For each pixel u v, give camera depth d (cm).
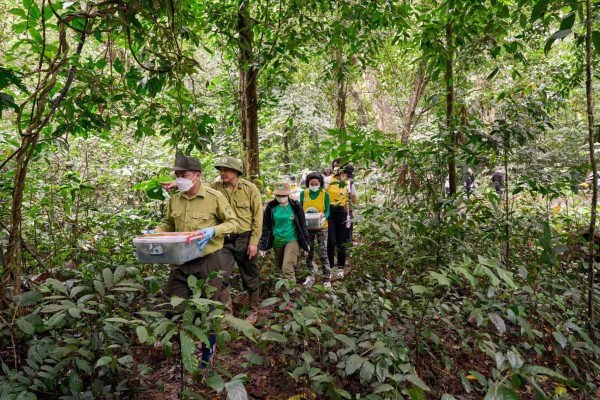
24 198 430
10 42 563
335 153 401
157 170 579
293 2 487
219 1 524
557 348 259
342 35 525
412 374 210
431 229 371
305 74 979
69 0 259
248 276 409
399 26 500
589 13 273
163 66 296
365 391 258
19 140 437
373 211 379
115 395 240
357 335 293
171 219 323
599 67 460
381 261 436
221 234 304
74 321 265
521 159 425
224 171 396
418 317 314
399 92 891
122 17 259
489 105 461
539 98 444
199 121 349
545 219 506
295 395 258
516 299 320
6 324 221
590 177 368
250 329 191
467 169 388
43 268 354
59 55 243
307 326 272
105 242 430
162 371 292
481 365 296
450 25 463
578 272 386
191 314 195
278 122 907
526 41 430
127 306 293
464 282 385
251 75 573
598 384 275
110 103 312
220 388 173
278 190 452
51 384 226
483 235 405
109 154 666
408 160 388
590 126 297
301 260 552
